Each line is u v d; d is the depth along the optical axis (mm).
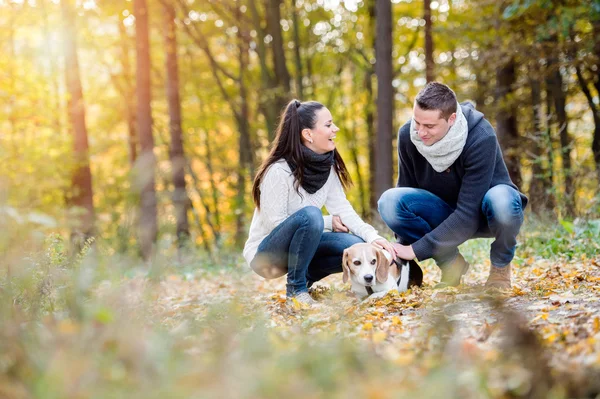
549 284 4219
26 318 2430
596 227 6352
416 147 4332
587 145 14211
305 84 20156
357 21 19297
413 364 2102
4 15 14758
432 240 4246
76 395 1565
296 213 4320
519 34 12133
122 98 17906
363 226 4707
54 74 15180
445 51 18047
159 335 2121
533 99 12711
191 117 18703
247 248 4660
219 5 16469
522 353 2008
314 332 2947
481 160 4117
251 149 17719
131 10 14391
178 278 7879
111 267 2883
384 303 3945
